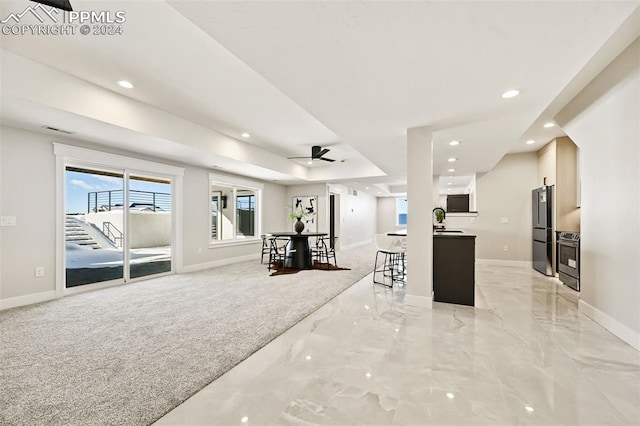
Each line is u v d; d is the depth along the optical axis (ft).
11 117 10.34
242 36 5.75
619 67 8.30
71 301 12.34
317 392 5.98
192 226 19.65
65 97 9.66
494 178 21.65
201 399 5.74
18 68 8.62
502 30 5.57
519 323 9.82
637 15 6.55
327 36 5.77
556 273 17.15
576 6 4.87
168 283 15.78
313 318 10.37
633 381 6.34
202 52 8.46
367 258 25.88
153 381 6.34
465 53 6.40
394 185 40.52
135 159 15.89
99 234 14.69
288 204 30.12
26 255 11.83
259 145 19.42
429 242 11.60
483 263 21.77
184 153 16.01
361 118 10.65
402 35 5.74
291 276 17.74
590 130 10.11
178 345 8.11
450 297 12.18
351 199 35.29
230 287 14.88
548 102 9.11
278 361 7.27
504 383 6.28
